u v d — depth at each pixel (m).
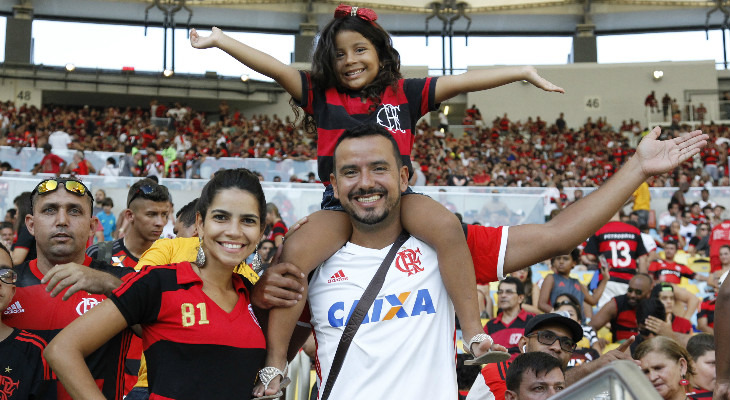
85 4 34.50
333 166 2.89
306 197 12.73
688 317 7.78
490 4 36.00
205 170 17.58
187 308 2.64
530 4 36.06
